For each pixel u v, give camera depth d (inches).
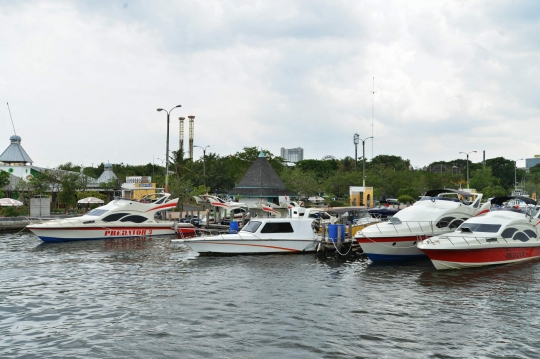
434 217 1114.1
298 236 1195.9
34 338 562.3
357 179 3216.0
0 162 2979.8
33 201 1934.1
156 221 1589.6
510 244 970.7
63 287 815.7
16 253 1201.4
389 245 1056.2
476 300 725.3
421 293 772.0
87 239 1456.7
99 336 568.4
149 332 581.6
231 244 1148.5
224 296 755.4
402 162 5305.1
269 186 2281.0
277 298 743.1
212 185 3270.2
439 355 510.0
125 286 824.9
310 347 532.7
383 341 550.9
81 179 2503.7
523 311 666.8
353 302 718.5
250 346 536.1
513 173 5088.6
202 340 554.9
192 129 4306.1
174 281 866.8
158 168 4773.6
